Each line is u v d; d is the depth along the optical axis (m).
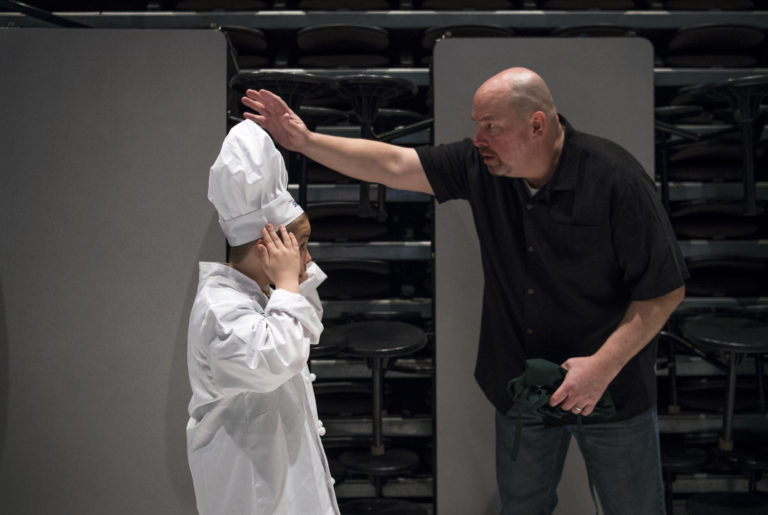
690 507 2.85
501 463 2.07
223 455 1.39
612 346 1.72
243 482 1.39
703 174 3.41
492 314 2.03
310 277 1.52
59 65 2.11
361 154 1.93
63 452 2.17
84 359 2.16
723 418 2.83
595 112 2.29
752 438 3.03
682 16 3.71
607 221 1.76
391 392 3.30
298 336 1.31
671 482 2.97
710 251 3.41
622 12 3.71
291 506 1.41
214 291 1.37
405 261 3.52
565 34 3.38
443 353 2.38
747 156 2.57
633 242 1.72
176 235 2.15
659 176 3.52
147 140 2.13
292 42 3.88
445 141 2.31
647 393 1.88
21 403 2.16
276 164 1.44
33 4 3.79
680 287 1.72
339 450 3.15
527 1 3.85
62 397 2.16
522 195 1.88
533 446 1.99
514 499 2.04
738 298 3.34
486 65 2.29
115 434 2.17
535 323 1.91
